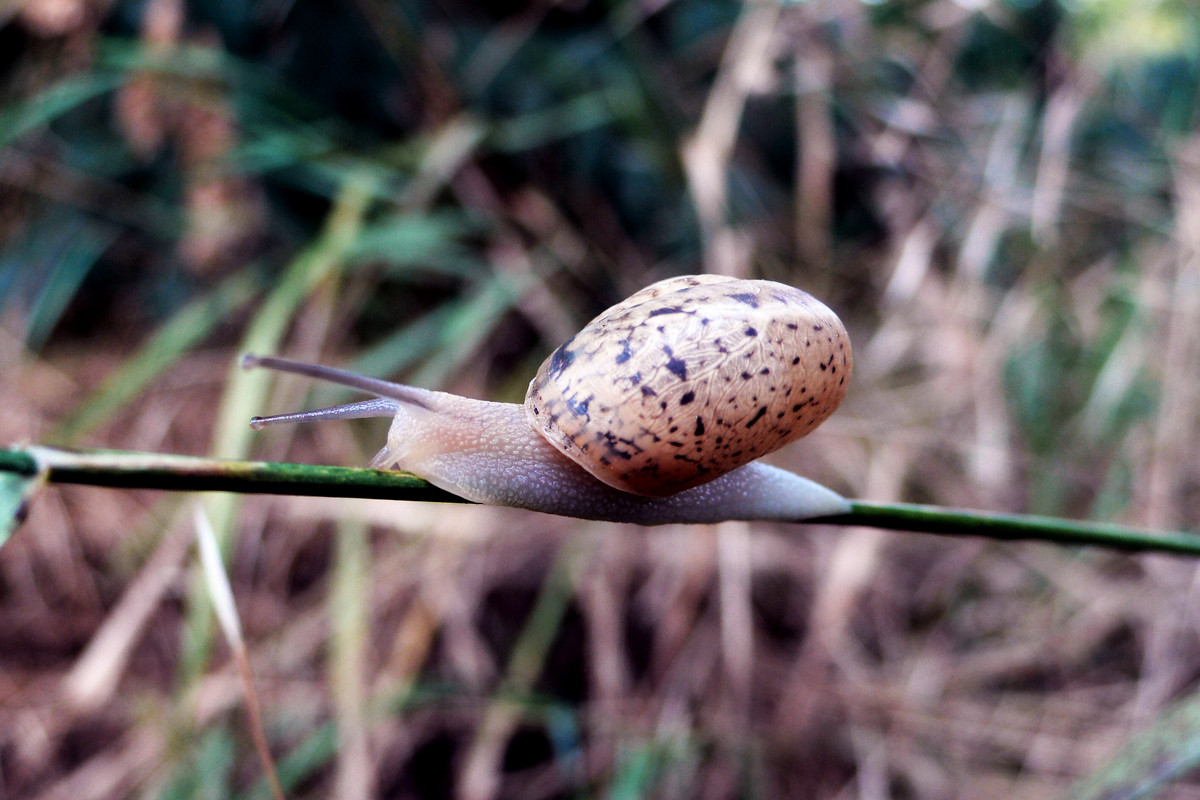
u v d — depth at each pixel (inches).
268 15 9.9
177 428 8.7
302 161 8.8
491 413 5.5
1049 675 7.9
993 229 9.5
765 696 7.2
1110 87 11.2
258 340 6.7
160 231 10.0
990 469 8.6
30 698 6.9
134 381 7.2
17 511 4.6
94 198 9.8
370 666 7.0
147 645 7.0
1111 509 8.7
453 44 10.4
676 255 10.7
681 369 5.3
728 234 8.4
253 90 9.1
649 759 6.7
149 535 7.6
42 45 9.3
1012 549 8.7
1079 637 8.0
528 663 7.0
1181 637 7.7
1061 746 7.1
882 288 10.5
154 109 8.8
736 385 5.3
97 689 6.6
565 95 10.5
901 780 7.0
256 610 7.2
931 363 9.6
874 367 9.4
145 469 4.7
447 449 5.4
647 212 10.8
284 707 6.8
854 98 10.2
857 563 7.3
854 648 7.9
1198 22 11.1
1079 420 9.4
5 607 7.2
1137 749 5.9
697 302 5.4
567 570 7.4
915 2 10.5
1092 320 9.6
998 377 9.0
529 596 7.7
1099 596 8.2
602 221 10.2
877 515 5.4
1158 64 11.6
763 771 6.9
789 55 9.5
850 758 7.0
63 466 4.7
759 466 5.6
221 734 6.6
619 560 7.6
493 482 5.5
